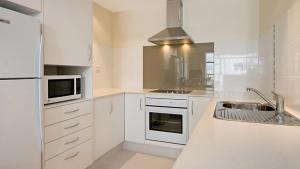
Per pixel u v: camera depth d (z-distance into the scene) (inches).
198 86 120.2
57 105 66.5
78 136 76.3
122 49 137.5
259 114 55.9
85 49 80.5
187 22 120.1
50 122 63.7
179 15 114.4
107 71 134.1
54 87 68.1
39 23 56.5
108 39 134.4
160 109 106.1
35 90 55.3
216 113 55.7
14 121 50.0
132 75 136.1
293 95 54.8
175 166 23.0
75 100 77.0
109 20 135.0
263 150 28.1
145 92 110.0
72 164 73.2
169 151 106.7
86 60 81.0
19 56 50.8
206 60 117.6
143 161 99.3
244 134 35.9
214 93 104.5
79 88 80.4
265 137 34.2
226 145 30.1
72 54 73.4
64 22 69.5
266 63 88.3
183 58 123.0
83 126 79.0
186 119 101.3
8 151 48.8
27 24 52.9
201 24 117.3
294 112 54.0
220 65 114.8
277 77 69.8
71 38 72.9
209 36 116.2
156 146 109.4
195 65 120.3
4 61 47.3
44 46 61.5
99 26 125.3
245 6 108.3
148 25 130.3
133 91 114.7
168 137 105.2
